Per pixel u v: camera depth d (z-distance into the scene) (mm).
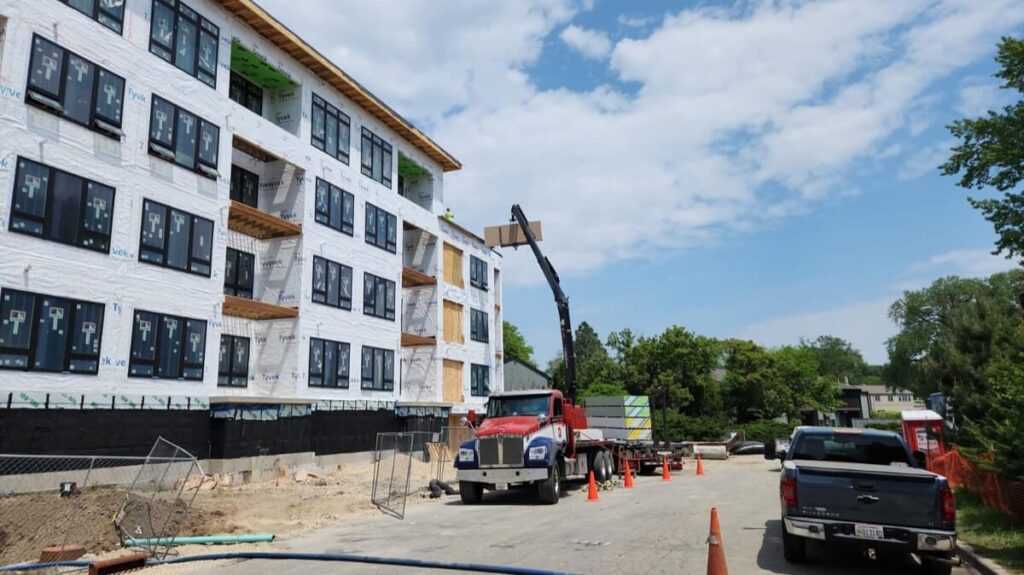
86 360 18062
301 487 21844
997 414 13125
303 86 28594
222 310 24812
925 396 41750
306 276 27766
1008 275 60781
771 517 14727
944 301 65125
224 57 24125
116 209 19344
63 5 18203
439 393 37906
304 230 27812
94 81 18953
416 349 38562
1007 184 16203
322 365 28375
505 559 10086
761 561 9922
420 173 39875
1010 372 12320
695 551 10609
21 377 16453
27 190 16938
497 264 47906
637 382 59062
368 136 33188
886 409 106125
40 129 17375
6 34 16797
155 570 10078
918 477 8867
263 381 27188
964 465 17844
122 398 19000
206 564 10453
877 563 9891
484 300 45000
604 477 23812
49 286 17297
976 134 16484
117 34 19797
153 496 13945
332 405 28656
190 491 18688
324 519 15500
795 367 63906
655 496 19938
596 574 8938
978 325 26000
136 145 20141
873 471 9070
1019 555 10164
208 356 22172
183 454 20656
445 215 40969
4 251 16328
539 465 17578
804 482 9297
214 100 23422
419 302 38938
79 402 17781
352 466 29328
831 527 9016
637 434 29906
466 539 12055
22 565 10141
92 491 14438
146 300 20062
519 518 14867
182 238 21547
